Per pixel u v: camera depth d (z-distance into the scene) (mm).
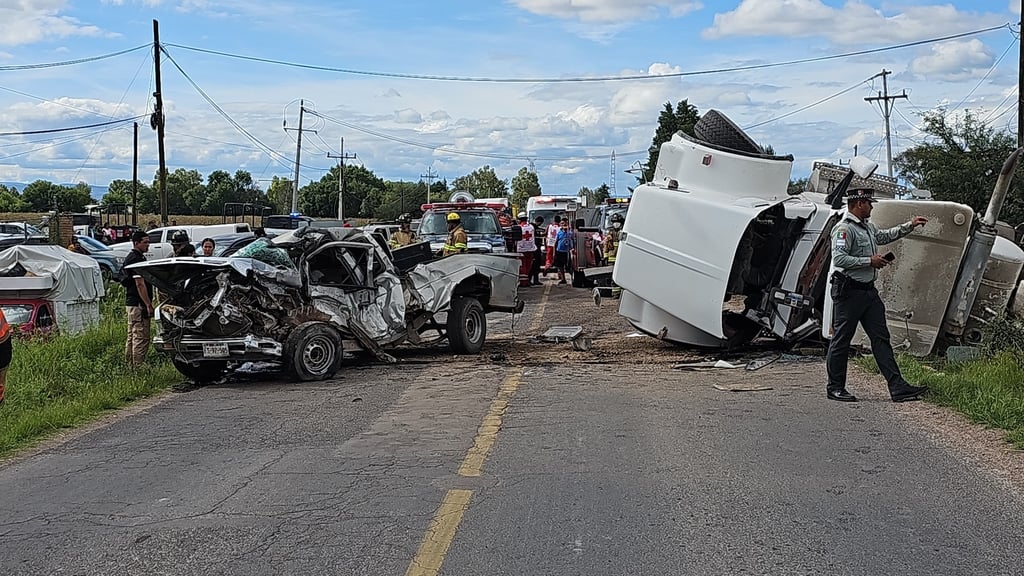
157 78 37531
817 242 12805
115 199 106375
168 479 6992
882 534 5410
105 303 19391
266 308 11672
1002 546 5184
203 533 5641
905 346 11305
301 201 108125
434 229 24188
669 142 14117
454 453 7551
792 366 12008
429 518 5816
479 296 14883
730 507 5957
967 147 32406
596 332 16562
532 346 15016
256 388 11406
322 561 5109
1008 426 7930
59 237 29953
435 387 10992
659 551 5168
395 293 13258
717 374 11562
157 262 11406
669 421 8641
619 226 23625
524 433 8242
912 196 14945
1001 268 11352
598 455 7363
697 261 12656
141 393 11125
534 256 27391
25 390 10625
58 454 7996
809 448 7488
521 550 5211
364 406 9875
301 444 8078
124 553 5320
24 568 5113
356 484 6664
